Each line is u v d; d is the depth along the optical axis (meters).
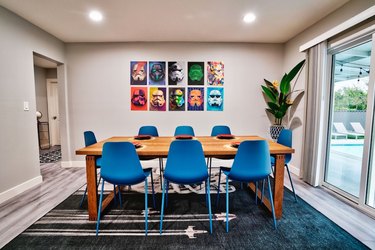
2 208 2.14
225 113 3.73
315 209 2.09
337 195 2.40
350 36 2.17
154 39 3.49
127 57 3.62
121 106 3.70
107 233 1.70
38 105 5.42
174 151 1.64
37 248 1.51
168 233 1.70
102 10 2.45
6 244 1.55
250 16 2.62
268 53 3.67
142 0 2.23
